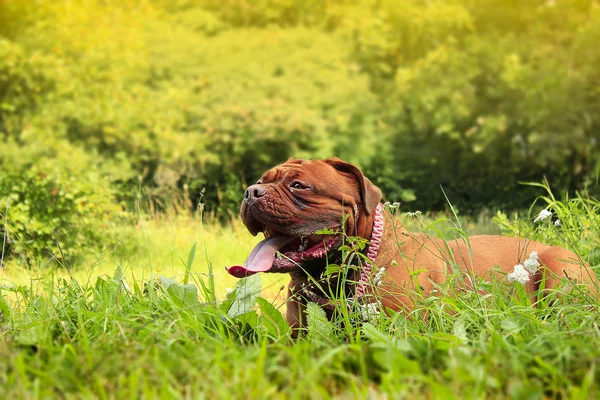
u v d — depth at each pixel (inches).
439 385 99.7
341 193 165.0
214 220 440.1
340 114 633.6
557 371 108.5
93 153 521.0
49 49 608.4
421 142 652.1
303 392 104.4
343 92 649.6
